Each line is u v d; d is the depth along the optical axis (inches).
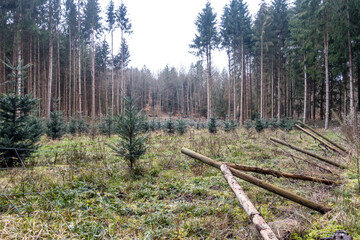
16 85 262.4
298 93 1255.5
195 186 179.2
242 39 1064.2
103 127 585.3
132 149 221.5
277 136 444.1
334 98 1093.8
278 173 145.5
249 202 85.8
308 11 711.7
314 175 174.6
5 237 93.9
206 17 1091.9
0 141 215.6
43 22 917.2
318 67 791.1
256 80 1344.7
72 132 579.5
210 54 1149.1
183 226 113.6
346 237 78.9
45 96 1031.6
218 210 129.3
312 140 399.5
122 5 1224.2
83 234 101.0
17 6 762.8
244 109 1196.5
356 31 628.7
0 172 202.7
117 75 1536.7
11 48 879.1
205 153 301.7
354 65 752.3
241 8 1053.2
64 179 182.7
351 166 180.5
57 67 1175.0
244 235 100.6
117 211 134.3
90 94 1582.2
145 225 115.0
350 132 189.9
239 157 285.1
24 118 242.5
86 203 140.6
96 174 200.5
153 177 207.6
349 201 120.4
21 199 142.1
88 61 1487.5
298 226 97.7
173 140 426.9
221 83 2341.3
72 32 1125.1
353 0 595.2
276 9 1074.1
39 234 94.2
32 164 235.1
